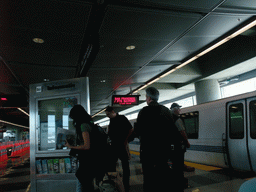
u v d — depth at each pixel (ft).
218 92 42.04
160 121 8.71
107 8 14.90
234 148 19.99
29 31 17.30
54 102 14.37
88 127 9.64
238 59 32.09
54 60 24.22
